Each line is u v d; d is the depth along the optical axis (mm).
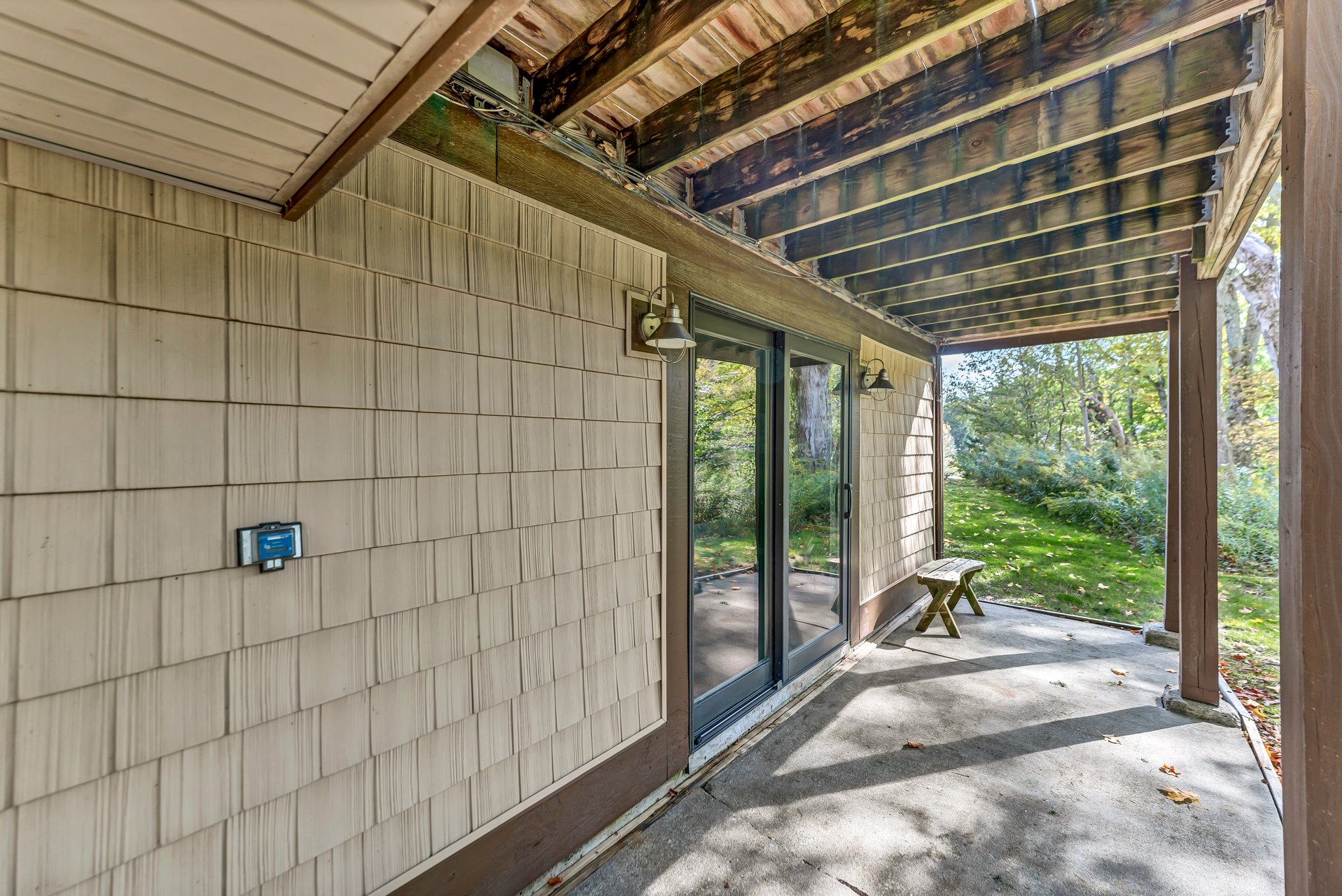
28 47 666
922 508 5355
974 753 2588
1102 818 2135
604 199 2018
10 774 956
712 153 2270
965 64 1669
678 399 2357
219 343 1170
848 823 2102
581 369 1939
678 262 2357
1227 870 1875
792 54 1569
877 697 3188
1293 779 890
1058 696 3203
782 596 3094
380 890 1417
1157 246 2936
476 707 1625
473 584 1619
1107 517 8148
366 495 1394
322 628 1321
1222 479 8688
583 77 1546
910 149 2189
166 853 1113
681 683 2385
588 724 1967
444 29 705
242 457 1201
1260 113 1660
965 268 3188
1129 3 1405
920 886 1802
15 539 957
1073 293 3912
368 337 1396
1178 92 1627
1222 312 8891
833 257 3328
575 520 1922
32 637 975
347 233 1355
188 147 954
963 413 10281
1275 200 8305
